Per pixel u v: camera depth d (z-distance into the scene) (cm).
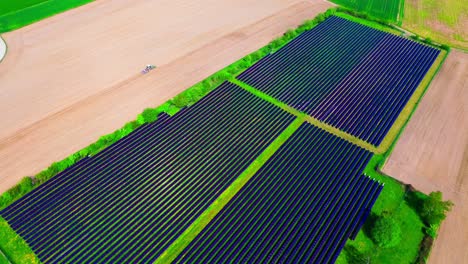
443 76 7544
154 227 4894
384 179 5509
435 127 6391
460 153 5931
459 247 4669
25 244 4656
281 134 6275
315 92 7144
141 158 5794
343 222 4912
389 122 6462
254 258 4538
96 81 7212
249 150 5975
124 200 5197
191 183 5462
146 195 5275
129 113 6594
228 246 4678
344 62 7944
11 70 7394
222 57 7956
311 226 4881
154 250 4628
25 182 5234
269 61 7931
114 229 4856
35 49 7962
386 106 6800
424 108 6769
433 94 7081
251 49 8244
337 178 5522
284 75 7556
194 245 4697
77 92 6950
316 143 6097
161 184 5441
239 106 6819
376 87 7256
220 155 5897
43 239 4706
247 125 6431
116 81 7231
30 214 4978
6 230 4800
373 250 4619
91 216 4969
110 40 8312
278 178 5531
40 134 6147
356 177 5534
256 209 5100
